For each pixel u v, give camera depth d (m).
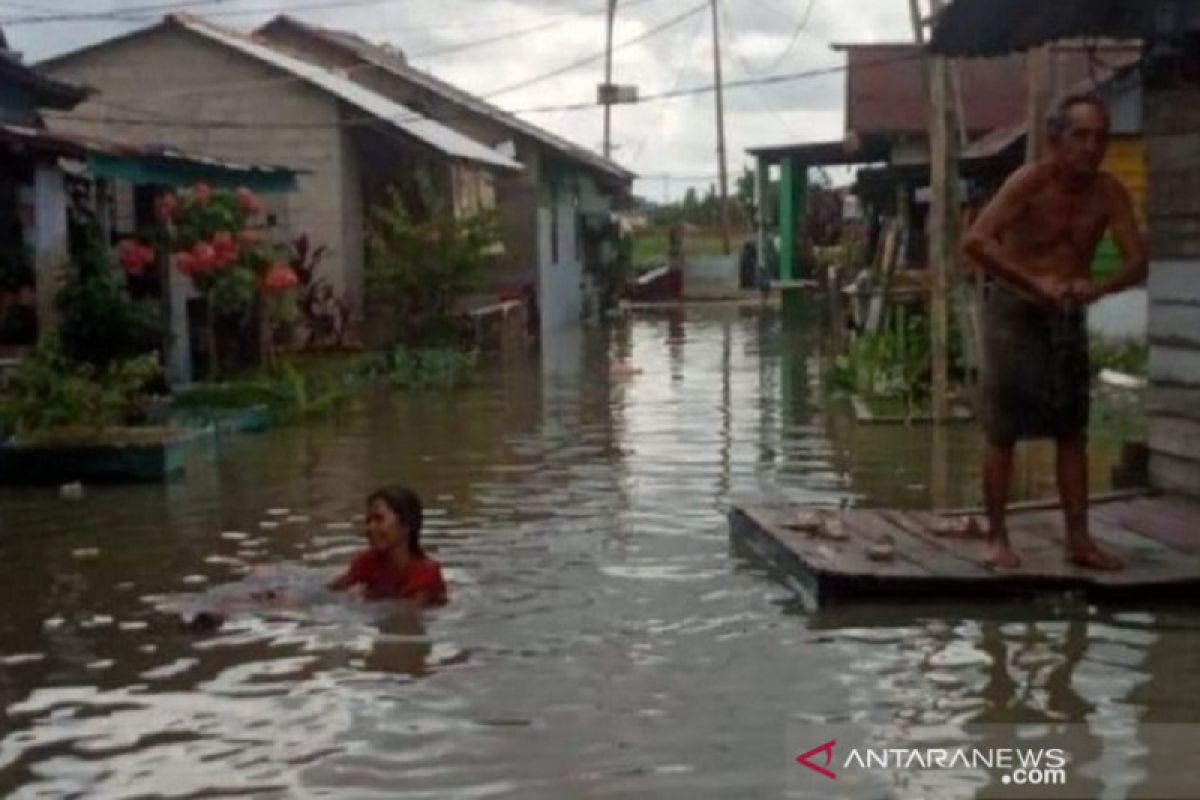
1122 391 18.23
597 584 9.16
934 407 16.69
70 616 8.67
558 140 35.25
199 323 19.77
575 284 39.09
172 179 19.00
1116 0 9.51
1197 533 9.20
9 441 13.45
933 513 10.19
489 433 16.67
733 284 49.59
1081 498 8.52
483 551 10.22
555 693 7.00
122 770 6.14
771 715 6.60
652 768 6.00
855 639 7.73
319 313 24.58
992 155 19.25
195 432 14.51
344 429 17.14
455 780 5.93
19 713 6.89
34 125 20.73
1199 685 6.86
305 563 9.98
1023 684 6.94
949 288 17.30
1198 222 9.74
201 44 25.25
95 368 15.59
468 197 29.34
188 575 9.70
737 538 10.39
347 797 5.79
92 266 16.78
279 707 6.89
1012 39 10.20
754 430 16.48
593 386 21.78
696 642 7.79
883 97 27.12
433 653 7.71
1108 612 8.10
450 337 25.78
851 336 23.22
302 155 25.14
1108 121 8.33
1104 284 8.29
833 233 41.44
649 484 13.00
